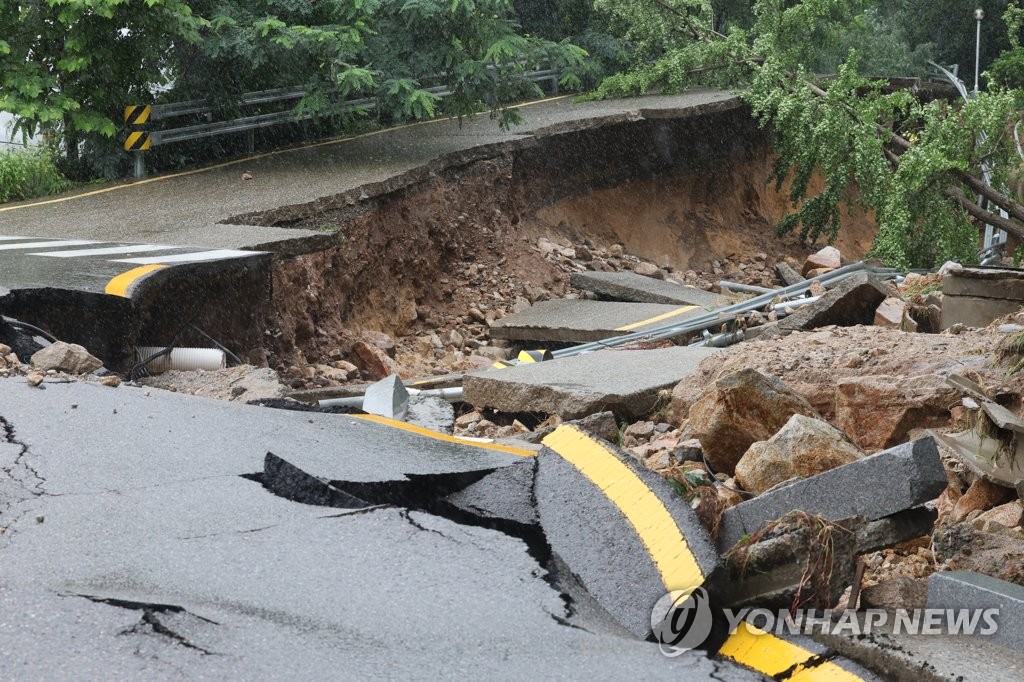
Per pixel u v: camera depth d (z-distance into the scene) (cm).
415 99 1741
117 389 588
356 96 1944
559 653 346
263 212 1343
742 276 2192
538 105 2406
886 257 1733
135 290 845
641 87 2289
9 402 551
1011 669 319
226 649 338
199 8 1722
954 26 3622
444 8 1769
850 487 385
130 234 1204
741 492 518
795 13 2145
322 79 1781
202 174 1677
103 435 520
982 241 2302
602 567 400
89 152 1681
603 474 446
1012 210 1823
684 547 378
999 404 570
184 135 1705
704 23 2350
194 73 1734
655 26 2302
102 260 977
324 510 455
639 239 2159
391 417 627
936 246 1847
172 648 337
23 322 771
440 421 676
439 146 1856
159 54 1673
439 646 347
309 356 1258
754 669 341
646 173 2217
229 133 1850
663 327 1216
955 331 852
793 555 361
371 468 496
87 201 1472
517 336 1530
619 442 705
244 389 766
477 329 1609
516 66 1898
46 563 394
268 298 1049
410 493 486
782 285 2100
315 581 390
